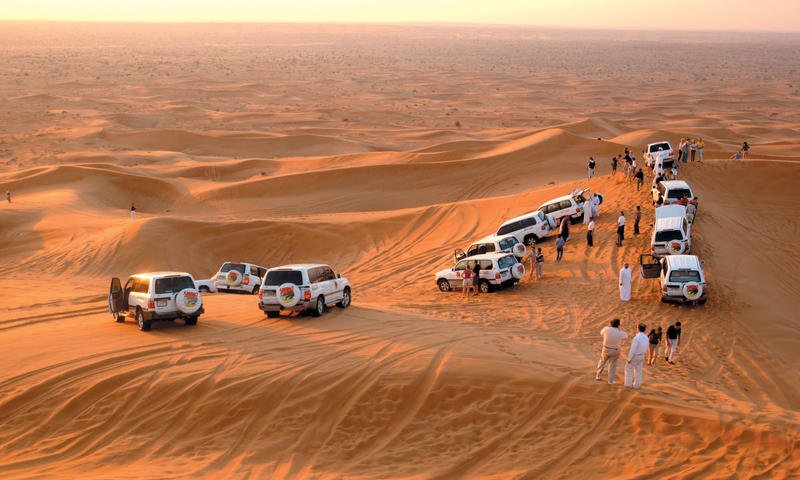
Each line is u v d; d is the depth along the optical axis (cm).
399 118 13925
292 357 1930
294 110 14988
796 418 1617
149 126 12506
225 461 1486
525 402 1666
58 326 2425
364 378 1766
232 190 6488
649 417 1586
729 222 3975
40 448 1548
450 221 4684
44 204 5766
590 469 1434
